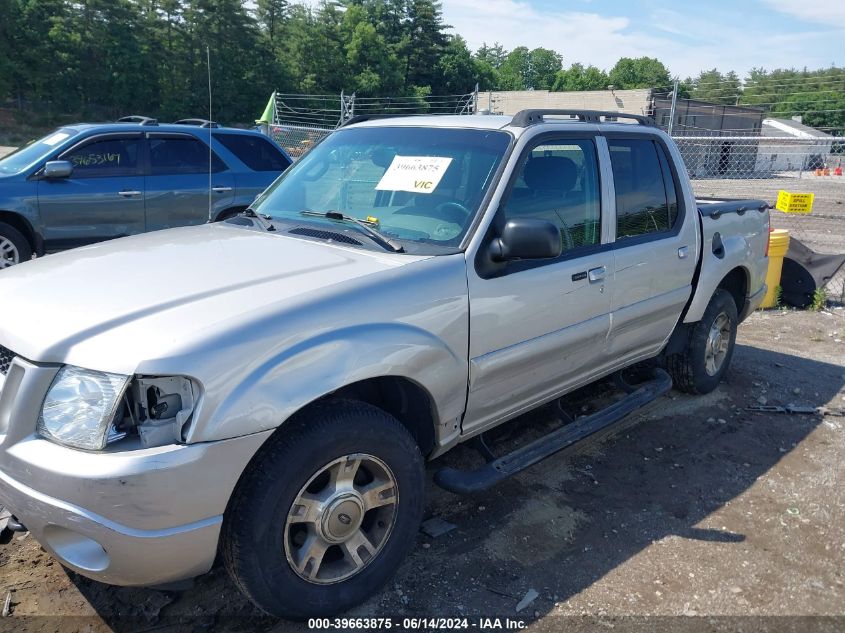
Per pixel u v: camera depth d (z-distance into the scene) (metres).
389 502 2.96
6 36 54.41
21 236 8.12
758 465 4.44
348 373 2.67
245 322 2.50
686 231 4.64
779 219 17.41
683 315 4.90
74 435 2.34
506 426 4.78
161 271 2.95
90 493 2.28
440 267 3.09
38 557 3.23
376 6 83.94
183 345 2.36
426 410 3.17
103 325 2.48
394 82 75.38
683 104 43.56
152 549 2.36
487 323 3.26
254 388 2.45
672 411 5.20
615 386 5.16
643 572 3.31
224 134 9.51
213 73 56.22
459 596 3.09
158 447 2.34
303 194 3.96
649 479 4.20
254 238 3.48
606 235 4.00
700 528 3.70
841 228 16.06
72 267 3.08
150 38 56.84
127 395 2.36
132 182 8.70
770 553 3.50
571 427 3.97
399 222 3.47
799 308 8.44
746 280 5.56
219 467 2.40
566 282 3.65
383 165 3.79
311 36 70.94
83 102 56.81
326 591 2.80
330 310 2.70
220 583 3.12
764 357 6.53
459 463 4.30
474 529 3.61
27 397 2.42
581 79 113.38
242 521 2.52
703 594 3.17
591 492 4.03
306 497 2.71
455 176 3.53
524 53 134.50
